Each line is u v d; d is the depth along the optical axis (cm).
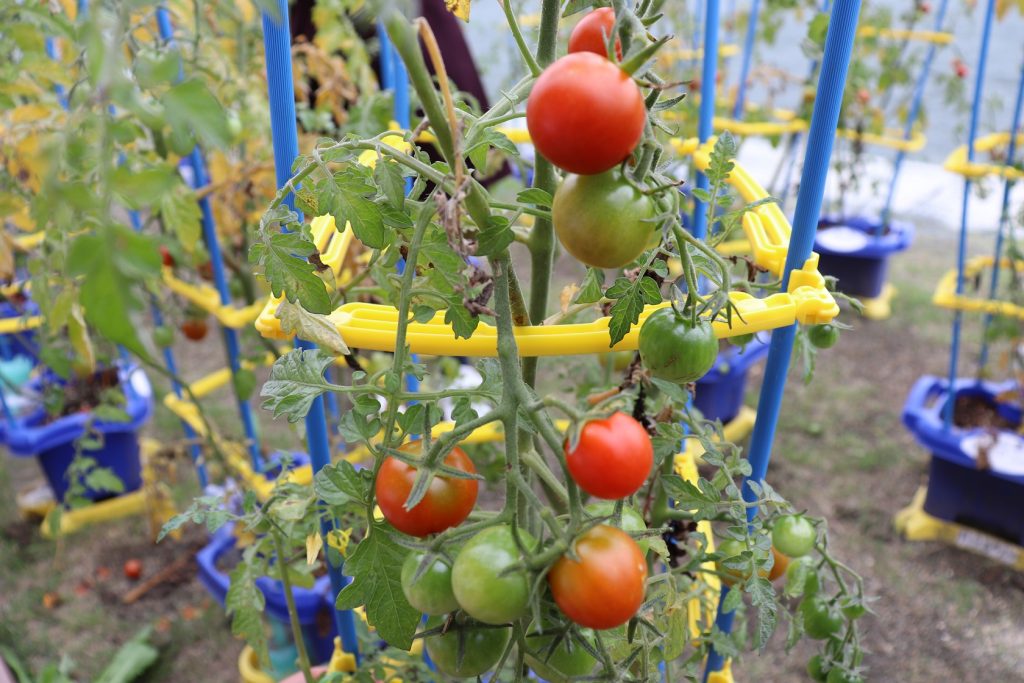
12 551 307
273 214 91
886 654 260
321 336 92
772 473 340
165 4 175
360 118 225
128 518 321
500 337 80
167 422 374
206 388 274
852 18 95
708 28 158
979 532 297
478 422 78
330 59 250
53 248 184
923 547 302
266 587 209
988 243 514
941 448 287
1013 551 289
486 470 195
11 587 290
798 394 394
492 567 73
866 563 295
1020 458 281
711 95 164
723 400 329
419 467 79
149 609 280
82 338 190
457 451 88
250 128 222
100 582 292
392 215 93
